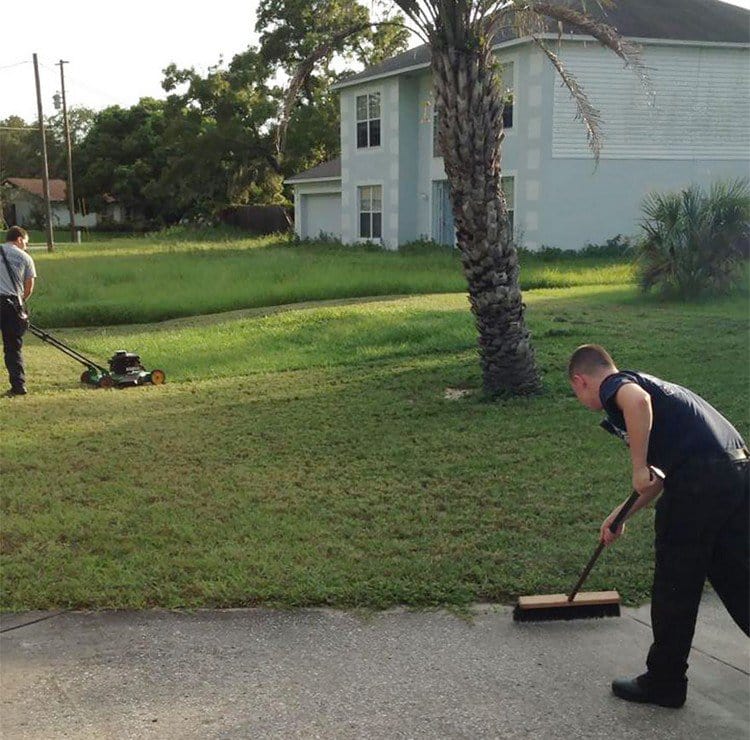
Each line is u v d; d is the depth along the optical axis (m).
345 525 5.33
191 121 46.19
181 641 4.07
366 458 6.70
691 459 3.37
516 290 8.44
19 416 8.29
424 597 4.41
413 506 5.63
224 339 12.50
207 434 7.51
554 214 23.36
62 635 4.13
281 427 7.67
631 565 4.72
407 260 24.33
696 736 3.32
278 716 3.47
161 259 27.22
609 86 23.09
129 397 9.14
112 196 69.81
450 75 8.02
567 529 5.20
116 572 4.72
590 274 19.45
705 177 24.27
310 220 37.69
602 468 6.29
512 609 4.32
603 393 3.46
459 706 3.52
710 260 14.85
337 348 11.55
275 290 17.36
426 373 9.80
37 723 3.44
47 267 24.72
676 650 3.43
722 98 24.05
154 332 13.66
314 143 44.12
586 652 3.93
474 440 7.07
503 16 8.35
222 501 5.81
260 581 4.56
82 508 5.72
